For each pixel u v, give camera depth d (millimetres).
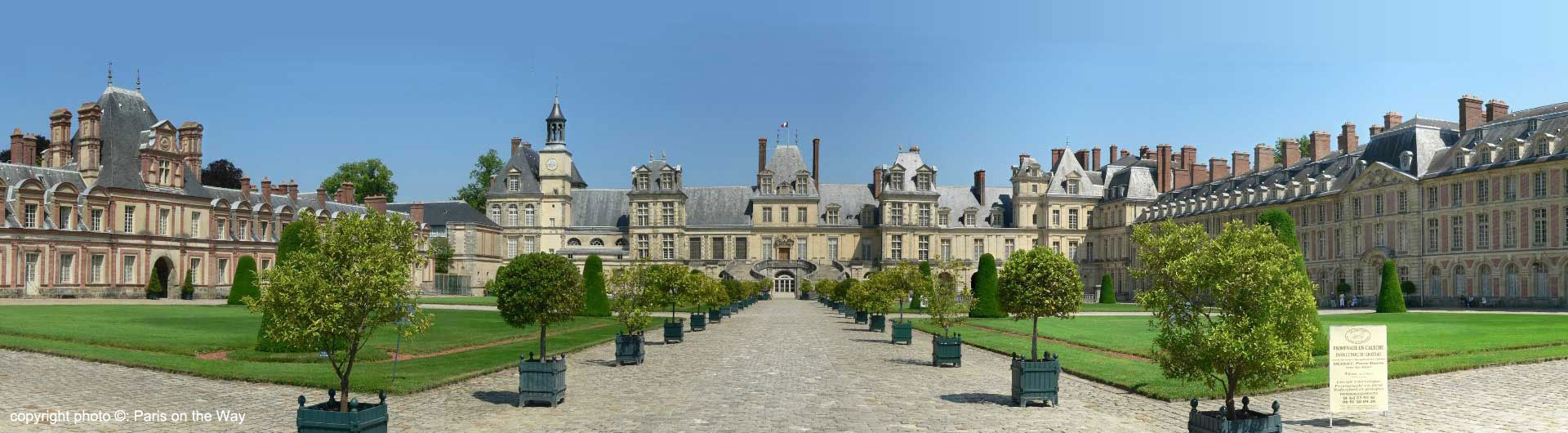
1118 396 23438
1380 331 19109
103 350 29641
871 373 28641
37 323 38969
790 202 119938
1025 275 27281
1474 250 76125
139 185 80062
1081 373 27250
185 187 85188
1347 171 89812
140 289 79438
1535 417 20094
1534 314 57625
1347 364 19016
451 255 110250
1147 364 29516
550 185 119500
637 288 32656
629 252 117625
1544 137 71250
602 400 22703
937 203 118812
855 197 122625
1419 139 82938
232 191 91938
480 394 23469
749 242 119562
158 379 24469
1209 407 21641
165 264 83312
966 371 29438
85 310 52688
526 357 31609
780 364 31250
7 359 27391
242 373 24906
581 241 121062
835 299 79562
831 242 120062
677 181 118375
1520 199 72562
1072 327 48250
